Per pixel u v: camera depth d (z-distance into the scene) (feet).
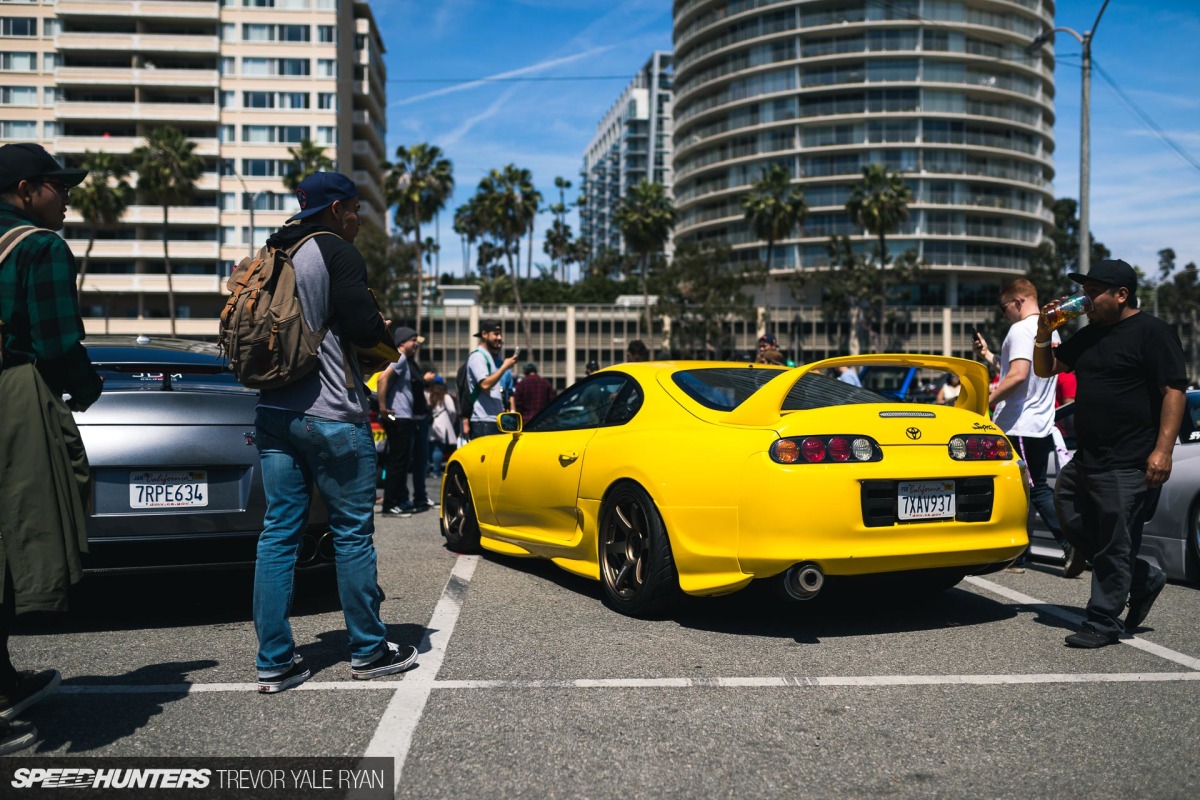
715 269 215.92
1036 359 15.44
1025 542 14.92
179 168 192.34
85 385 10.29
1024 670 12.67
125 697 11.42
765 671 12.55
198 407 14.64
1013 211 241.14
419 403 30.99
